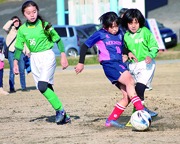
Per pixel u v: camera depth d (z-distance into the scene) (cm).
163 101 2492
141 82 1736
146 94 2878
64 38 6688
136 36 1741
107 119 1748
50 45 1805
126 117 1956
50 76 1761
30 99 2766
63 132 1591
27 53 3281
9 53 3266
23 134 1567
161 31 8112
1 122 1867
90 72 5150
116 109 1695
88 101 2570
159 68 5397
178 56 7062
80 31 7350
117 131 1586
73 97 2805
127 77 1593
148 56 1672
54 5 14238
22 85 3341
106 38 1642
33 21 1741
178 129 1619
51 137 1493
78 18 11069
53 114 2098
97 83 3838
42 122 1852
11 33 3250
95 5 10519
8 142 1421
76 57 6588
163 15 12581
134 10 1716
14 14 13612
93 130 1622
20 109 2291
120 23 1664
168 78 4106
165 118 1902
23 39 1808
